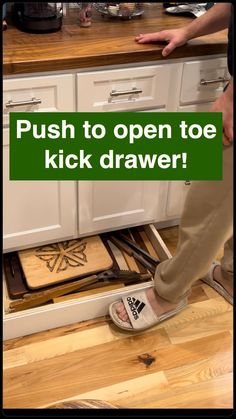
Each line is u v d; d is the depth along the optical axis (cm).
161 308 173
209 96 177
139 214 194
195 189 149
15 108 151
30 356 165
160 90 167
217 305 186
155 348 169
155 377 160
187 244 156
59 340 171
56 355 166
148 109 171
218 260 199
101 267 180
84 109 160
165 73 164
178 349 169
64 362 164
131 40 163
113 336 173
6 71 143
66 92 154
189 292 174
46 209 176
